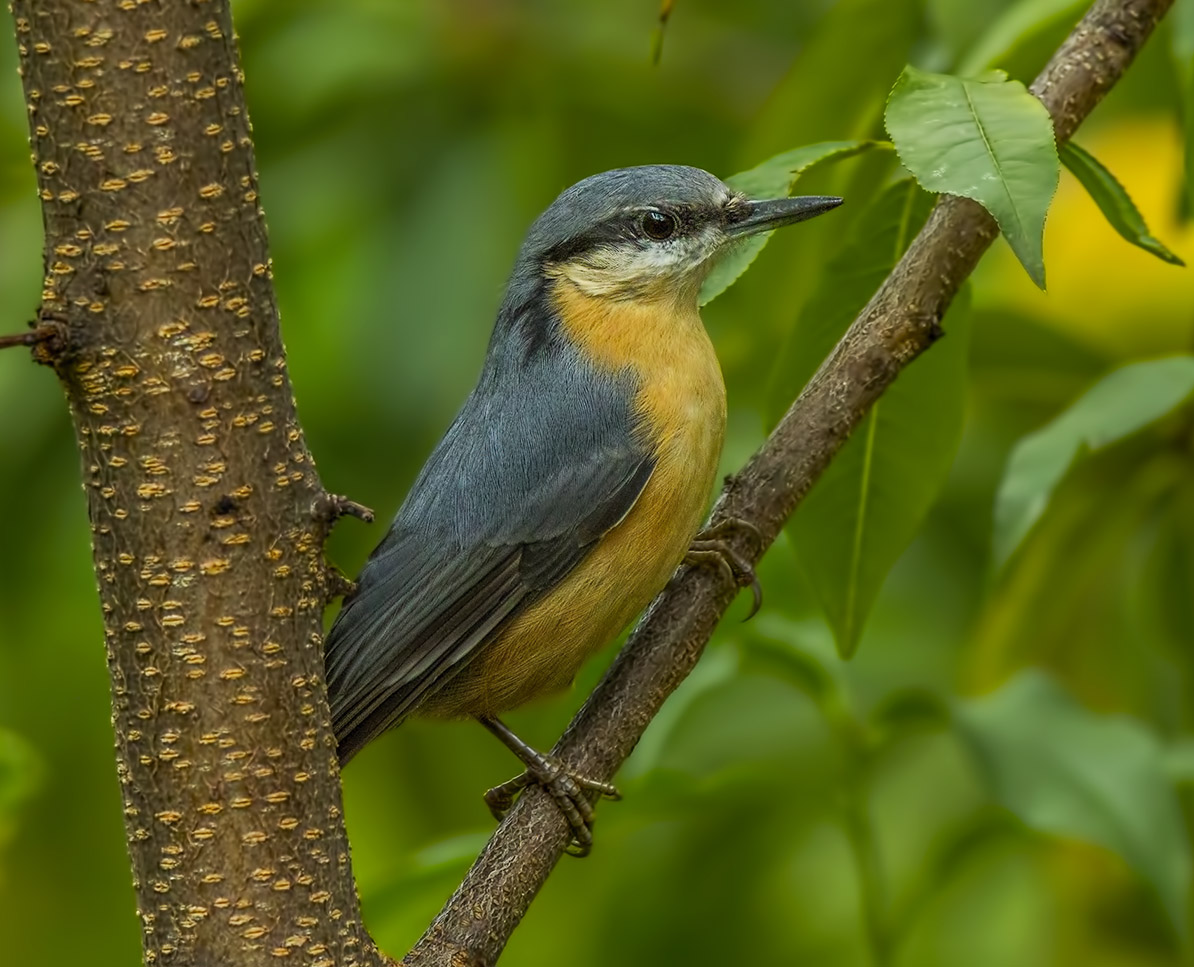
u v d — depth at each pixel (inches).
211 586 217.8
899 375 309.6
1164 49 392.5
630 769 362.3
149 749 220.1
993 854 379.2
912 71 251.3
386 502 415.2
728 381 393.4
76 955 432.8
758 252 322.7
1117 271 390.3
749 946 397.7
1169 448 360.5
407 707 337.7
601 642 348.5
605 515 339.6
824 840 421.4
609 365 350.3
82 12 208.5
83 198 211.6
